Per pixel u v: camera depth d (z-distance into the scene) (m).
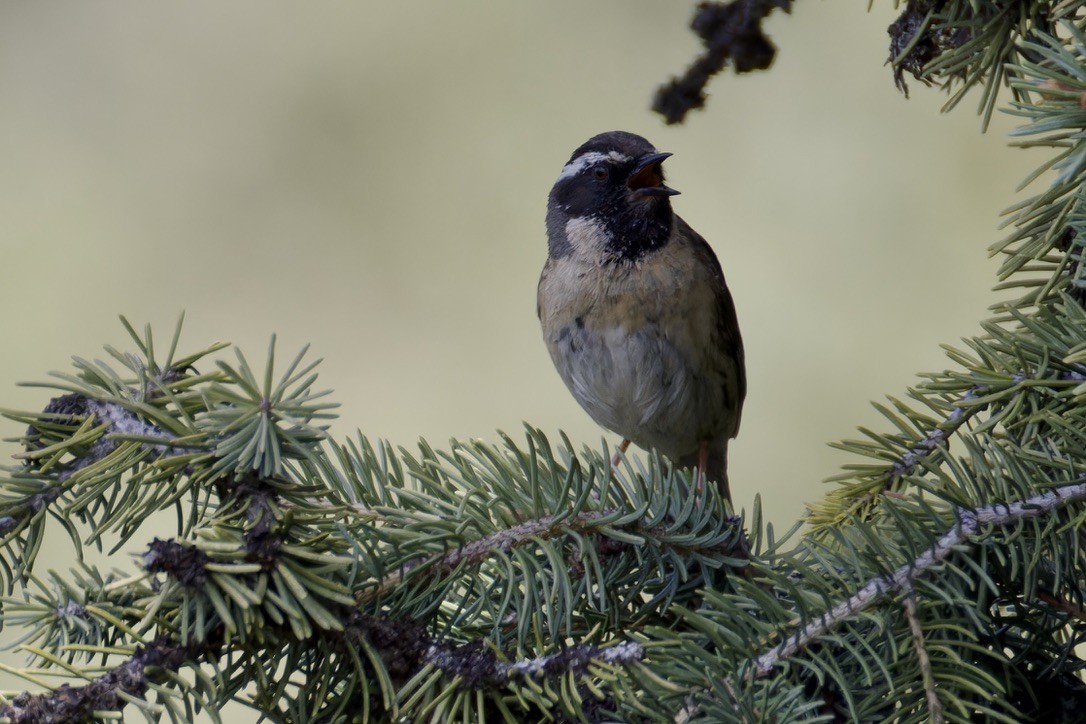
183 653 4.75
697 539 5.71
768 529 5.89
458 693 5.03
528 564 5.30
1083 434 5.27
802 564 5.37
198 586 4.68
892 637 4.86
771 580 5.02
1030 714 5.38
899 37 7.11
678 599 5.84
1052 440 5.67
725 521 5.85
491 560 5.77
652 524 5.71
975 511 5.09
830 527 5.18
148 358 5.50
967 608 4.84
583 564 5.70
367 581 5.36
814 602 4.99
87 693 4.56
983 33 6.44
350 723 5.17
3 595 5.36
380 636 5.11
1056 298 6.42
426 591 5.33
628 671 4.91
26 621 5.27
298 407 5.03
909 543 5.00
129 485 5.26
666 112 7.45
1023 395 5.65
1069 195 6.12
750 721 4.54
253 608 4.80
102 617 4.73
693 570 5.88
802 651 4.97
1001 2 6.34
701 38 7.30
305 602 4.80
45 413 5.46
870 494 6.56
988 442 5.28
